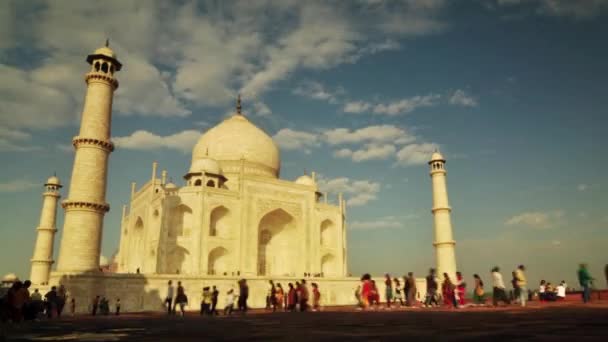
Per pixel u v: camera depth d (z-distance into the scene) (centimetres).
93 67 4353
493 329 1193
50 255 6297
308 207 6744
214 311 3272
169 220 5634
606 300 3316
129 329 1599
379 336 1105
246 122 7638
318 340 1050
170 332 1423
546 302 3475
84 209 3975
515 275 2822
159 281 4303
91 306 3819
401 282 5916
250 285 4781
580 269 2952
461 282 3256
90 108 4209
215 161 6412
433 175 6244
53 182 6494
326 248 6769
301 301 3062
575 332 1053
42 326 1853
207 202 5822
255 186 6297
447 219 5994
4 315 2106
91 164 4078
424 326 1373
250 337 1186
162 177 5962
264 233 6656
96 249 3991
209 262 5762
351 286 5547
